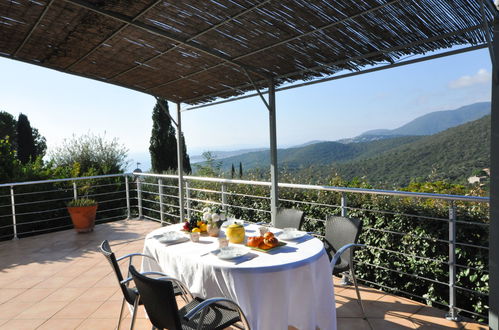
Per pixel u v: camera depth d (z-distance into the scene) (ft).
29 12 9.58
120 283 7.25
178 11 9.18
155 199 24.97
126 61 12.96
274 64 11.93
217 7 8.89
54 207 22.84
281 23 9.33
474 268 8.84
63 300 10.86
